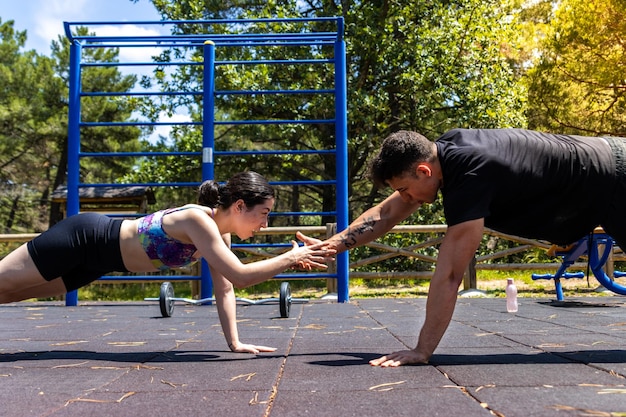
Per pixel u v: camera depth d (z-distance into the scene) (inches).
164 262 110.3
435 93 485.7
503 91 494.0
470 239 91.9
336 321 173.6
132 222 111.4
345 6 534.9
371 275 329.1
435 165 95.1
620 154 98.5
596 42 490.3
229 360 103.3
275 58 498.0
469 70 502.3
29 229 997.8
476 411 63.1
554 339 125.6
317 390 75.8
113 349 120.2
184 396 73.8
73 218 112.5
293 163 610.2
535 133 100.6
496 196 93.9
